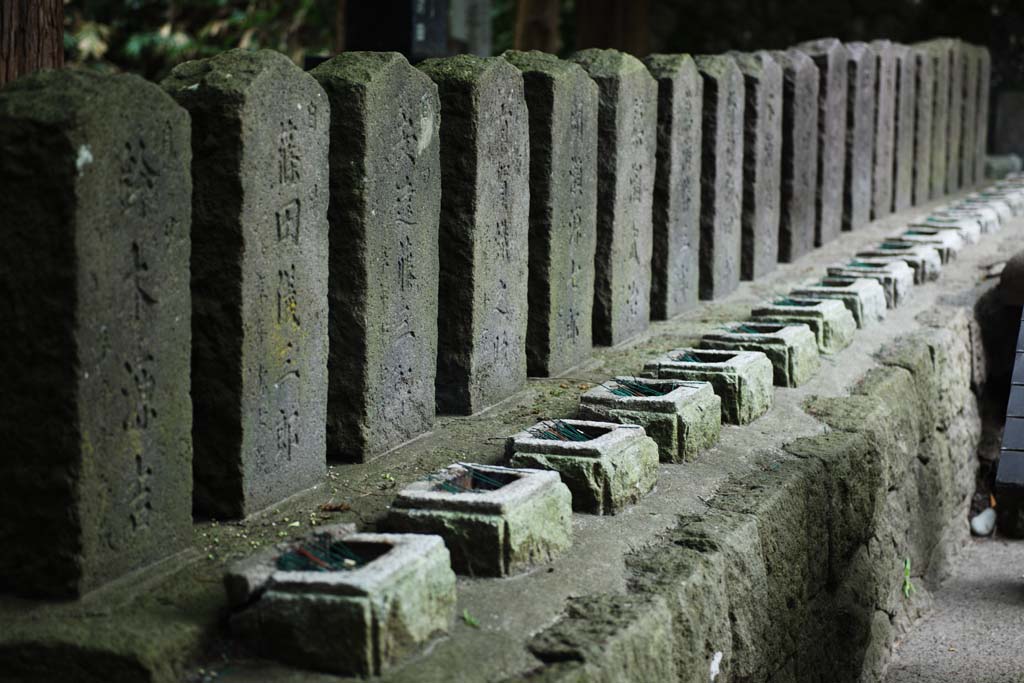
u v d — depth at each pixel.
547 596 4.35
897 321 9.18
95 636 3.77
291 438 5.11
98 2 19.73
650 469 5.54
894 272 9.59
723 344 7.57
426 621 3.91
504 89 6.54
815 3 20.25
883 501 7.04
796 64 11.09
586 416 6.09
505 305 6.75
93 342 4.00
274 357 4.95
